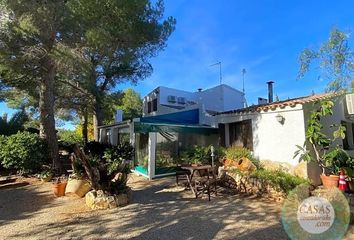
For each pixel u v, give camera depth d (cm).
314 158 1018
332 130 1158
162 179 1359
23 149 1316
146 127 1441
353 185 869
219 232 642
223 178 1116
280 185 900
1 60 1125
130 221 727
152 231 654
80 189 986
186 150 1532
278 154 1125
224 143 1449
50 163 1380
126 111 3825
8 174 1388
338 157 953
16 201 954
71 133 3300
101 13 1245
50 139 1377
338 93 963
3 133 1797
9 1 999
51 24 1116
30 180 1271
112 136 2131
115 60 1566
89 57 1355
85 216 774
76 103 2317
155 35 1575
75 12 1164
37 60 1208
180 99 2508
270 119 1173
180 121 1775
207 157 1359
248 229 657
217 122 1551
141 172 1514
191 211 807
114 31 1282
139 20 1448
